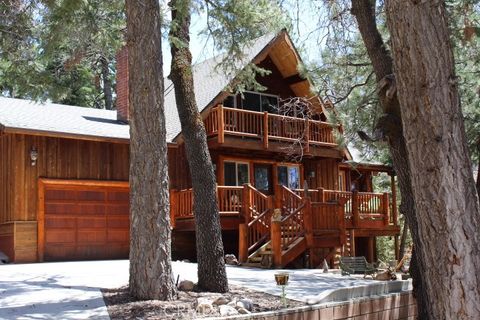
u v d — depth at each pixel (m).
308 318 7.97
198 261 9.23
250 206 15.79
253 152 19.30
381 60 9.35
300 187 21.03
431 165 5.49
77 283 9.79
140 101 8.35
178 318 7.00
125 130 17.31
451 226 5.38
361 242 21.36
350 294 9.20
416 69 5.58
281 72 20.48
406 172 8.35
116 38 12.10
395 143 8.42
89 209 16.33
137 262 8.20
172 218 17.08
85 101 28.06
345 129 14.93
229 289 9.37
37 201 15.37
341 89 13.84
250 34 12.09
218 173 18.58
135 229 8.25
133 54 8.46
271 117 18.61
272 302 8.34
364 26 9.55
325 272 13.16
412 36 5.59
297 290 9.49
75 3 10.12
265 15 11.89
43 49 11.99
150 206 8.18
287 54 19.52
